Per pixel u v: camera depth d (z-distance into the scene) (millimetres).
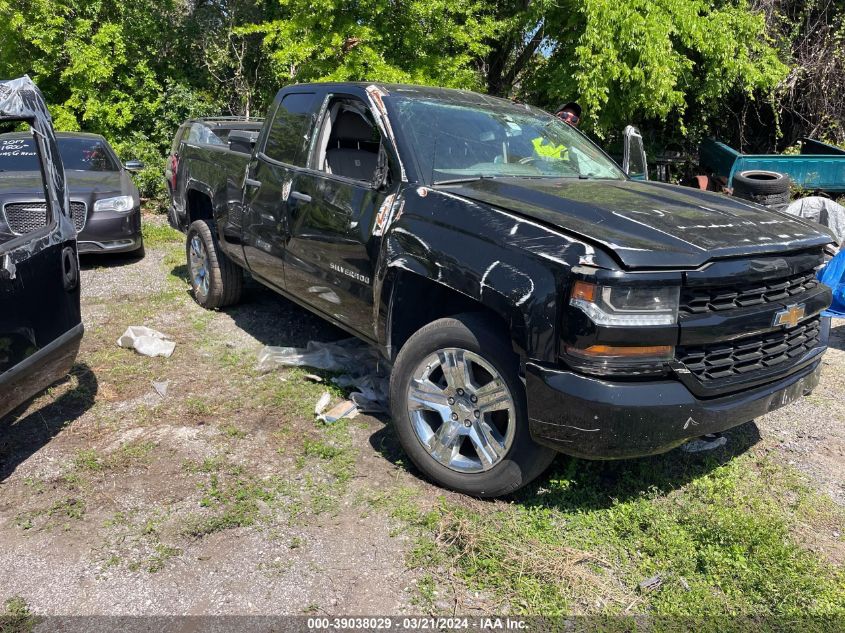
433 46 11164
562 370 2711
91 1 12695
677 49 11344
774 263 2887
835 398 4602
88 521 3045
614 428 2639
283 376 4621
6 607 2525
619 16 10070
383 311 3494
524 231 2898
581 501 3227
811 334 3334
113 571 2729
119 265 7785
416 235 3293
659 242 2727
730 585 2715
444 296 3498
